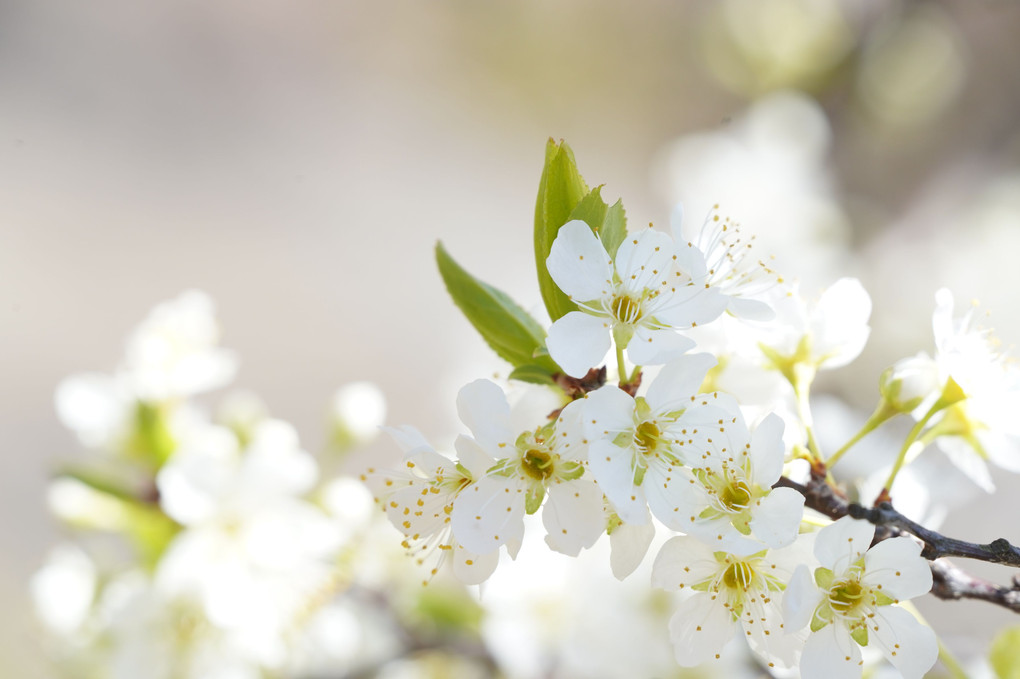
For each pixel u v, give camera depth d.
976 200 0.72
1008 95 0.76
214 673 0.42
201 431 0.45
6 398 1.12
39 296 1.25
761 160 0.70
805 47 0.78
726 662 0.43
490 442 0.35
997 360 0.37
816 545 0.35
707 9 1.32
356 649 0.45
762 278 0.37
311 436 1.14
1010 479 0.68
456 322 1.26
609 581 0.45
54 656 0.45
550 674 0.46
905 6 0.77
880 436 0.45
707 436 0.35
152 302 1.27
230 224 1.41
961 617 0.61
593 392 0.35
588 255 0.35
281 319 1.27
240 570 0.42
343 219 1.44
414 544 0.38
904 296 0.67
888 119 0.77
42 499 1.04
